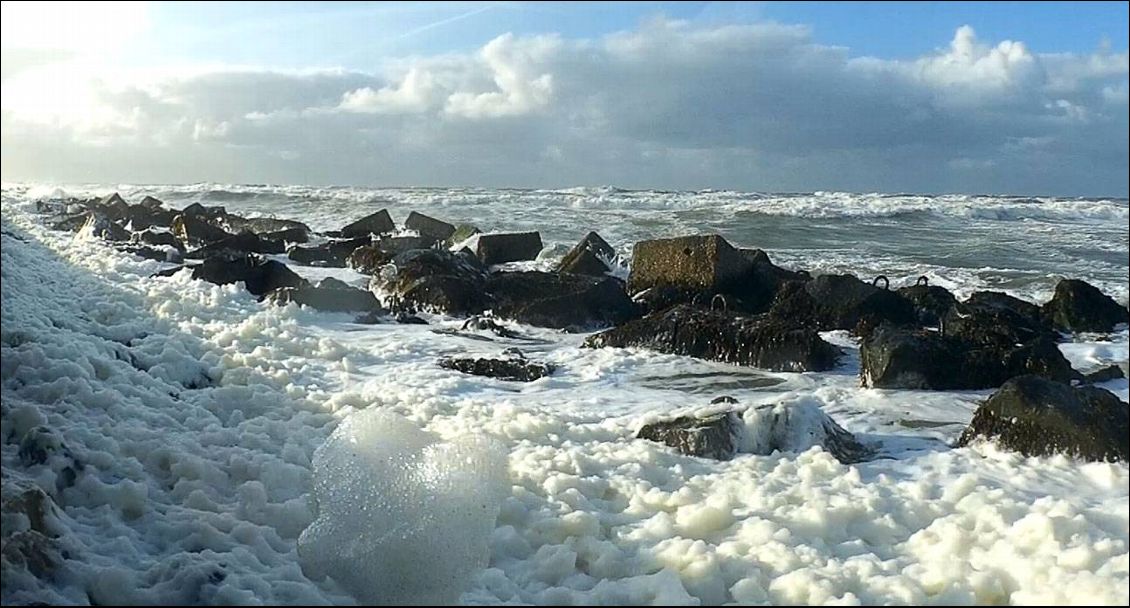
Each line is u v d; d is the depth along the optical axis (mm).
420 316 14773
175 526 5422
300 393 8734
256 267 15500
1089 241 27453
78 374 7531
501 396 9859
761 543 5738
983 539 5934
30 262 13055
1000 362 10438
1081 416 7742
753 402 8039
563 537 5816
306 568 5137
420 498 5305
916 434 8711
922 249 25391
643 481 6676
